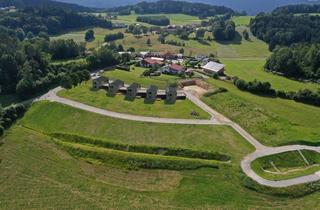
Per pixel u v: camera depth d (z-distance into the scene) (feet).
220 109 478.59
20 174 348.79
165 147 388.57
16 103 524.52
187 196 318.86
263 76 650.43
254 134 414.21
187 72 645.92
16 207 304.09
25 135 425.69
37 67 602.44
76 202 310.86
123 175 349.82
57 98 520.83
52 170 356.18
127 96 522.88
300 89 545.03
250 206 306.76
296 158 371.15
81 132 428.97
